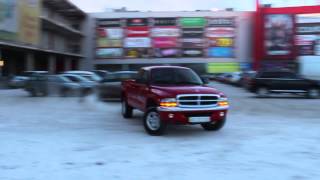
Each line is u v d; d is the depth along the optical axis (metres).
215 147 9.29
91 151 8.78
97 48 81.75
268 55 78.62
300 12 76.56
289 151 8.88
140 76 12.74
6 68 53.72
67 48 76.75
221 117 10.95
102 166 7.56
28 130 11.50
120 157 8.26
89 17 81.62
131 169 7.37
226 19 81.88
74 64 80.56
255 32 80.31
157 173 7.12
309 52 76.31
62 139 10.12
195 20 81.44
